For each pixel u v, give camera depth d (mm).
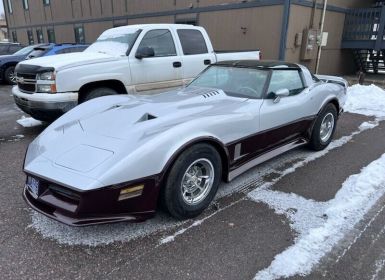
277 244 2613
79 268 2334
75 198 2371
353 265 2391
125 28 6098
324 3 11281
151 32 5797
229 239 2672
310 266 2375
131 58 5500
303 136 4465
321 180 3775
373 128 6121
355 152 4746
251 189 3535
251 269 2342
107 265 2367
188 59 6238
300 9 10828
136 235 2711
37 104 4914
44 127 5867
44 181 2455
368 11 12391
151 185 2535
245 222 2910
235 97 3664
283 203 3244
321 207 3176
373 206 3201
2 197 3314
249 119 3322
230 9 11977
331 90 4715
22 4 25031
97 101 3654
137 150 2465
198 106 3275
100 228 2797
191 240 2656
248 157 3521
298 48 11289
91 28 19203
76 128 2930
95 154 2486
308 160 4398
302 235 2729
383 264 2402
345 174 3953
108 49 5766
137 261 2412
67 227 2805
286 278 2264
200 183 2969
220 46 12680
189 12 13500
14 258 2422
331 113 4777
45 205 2574
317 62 11922
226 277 2268
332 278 2266
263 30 11188
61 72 4832
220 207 3158
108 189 2316
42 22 23344
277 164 4246
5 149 4734
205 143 2893
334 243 2629
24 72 5109
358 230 2803
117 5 17000
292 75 4172
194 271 2320
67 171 2395
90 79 5082
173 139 2621
